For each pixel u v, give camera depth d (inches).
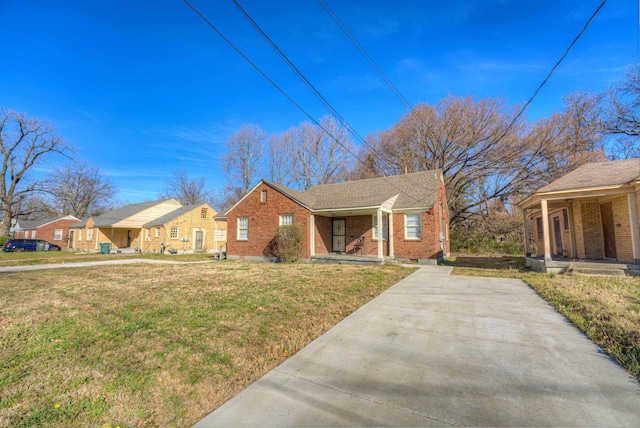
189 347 160.2
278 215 639.1
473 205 1050.1
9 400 111.8
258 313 221.1
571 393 111.7
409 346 160.9
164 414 104.9
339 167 1323.8
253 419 100.9
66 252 1129.4
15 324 199.2
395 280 362.9
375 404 107.7
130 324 196.9
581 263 387.5
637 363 131.5
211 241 1125.1
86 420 101.3
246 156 1419.8
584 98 898.1
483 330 182.5
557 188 406.6
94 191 1894.7
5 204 1320.1
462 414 100.3
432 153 1104.8
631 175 378.6
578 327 183.3
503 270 460.1
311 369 136.5
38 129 1352.1
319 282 343.9
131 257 845.2
